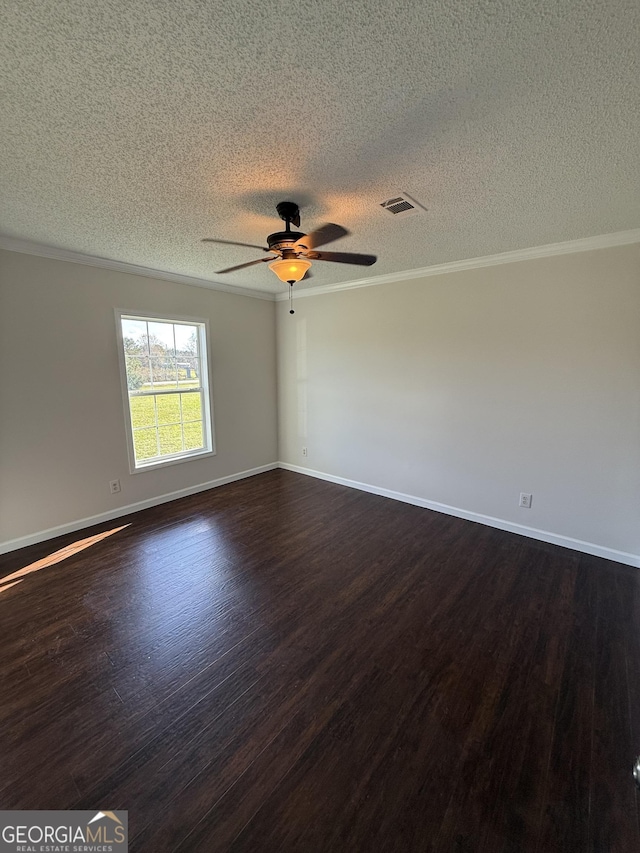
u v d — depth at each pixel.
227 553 2.98
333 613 2.28
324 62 1.11
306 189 1.94
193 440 4.29
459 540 3.19
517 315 3.08
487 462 3.41
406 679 1.81
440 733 1.54
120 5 0.93
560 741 1.51
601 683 1.79
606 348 2.73
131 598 2.41
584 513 2.96
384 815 1.26
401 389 3.90
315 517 3.66
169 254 3.08
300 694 1.72
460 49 1.07
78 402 3.25
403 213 2.24
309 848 1.17
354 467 4.45
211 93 1.24
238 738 1.52
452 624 2.19
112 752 1.46
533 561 2.86
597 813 1.27
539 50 1.07
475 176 1.81
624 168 1.73
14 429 2.92
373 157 1.64
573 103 1.29
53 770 1.39
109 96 1.24
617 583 2.58
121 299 3.42
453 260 3.28
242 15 0.96
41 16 0.96
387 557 2.92
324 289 4.37
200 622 2.20
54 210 2.20
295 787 1.34
